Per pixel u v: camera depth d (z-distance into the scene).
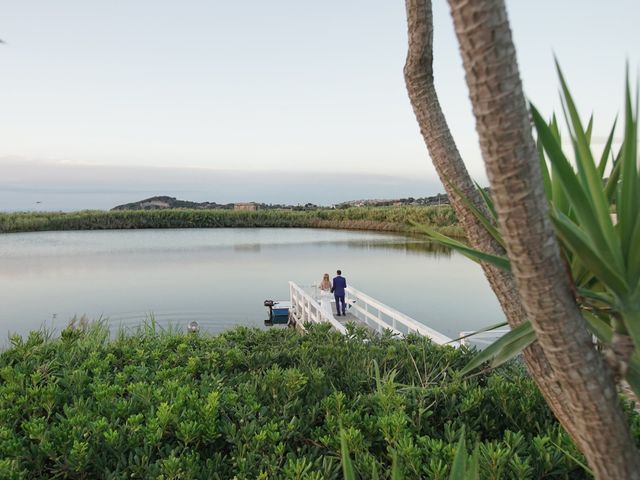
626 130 1.18
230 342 4.97
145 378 3.59
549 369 1.68
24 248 45.16
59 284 25.34
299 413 2.94
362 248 43.31
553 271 1.01
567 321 1.04
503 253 1.98
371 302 12.16
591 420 1.10
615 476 1.12
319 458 2.35
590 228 1.20
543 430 2.86
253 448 2.54
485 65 0.91
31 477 2.41
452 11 0.93
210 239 54.97
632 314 1.25
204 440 2.60
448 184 2.06
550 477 2.40
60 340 4.59
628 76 1.16
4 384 3.40
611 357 1.21
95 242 51.59
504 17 0.90
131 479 2.37
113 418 2.79
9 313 18.91
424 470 2.27
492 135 0.94
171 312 18.64
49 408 3.01
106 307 19.75
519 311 1.86
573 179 1.17
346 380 3.60
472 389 3.24
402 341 4.82
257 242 50.41
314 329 5.23
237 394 3.08
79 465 2.36
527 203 0.96
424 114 2.08
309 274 28.19
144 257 37.41
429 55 2.04
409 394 3.23
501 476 2.19
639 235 1.19
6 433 2.57
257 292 22.72
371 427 2.66
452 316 17.22
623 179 1.21
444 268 30.41
